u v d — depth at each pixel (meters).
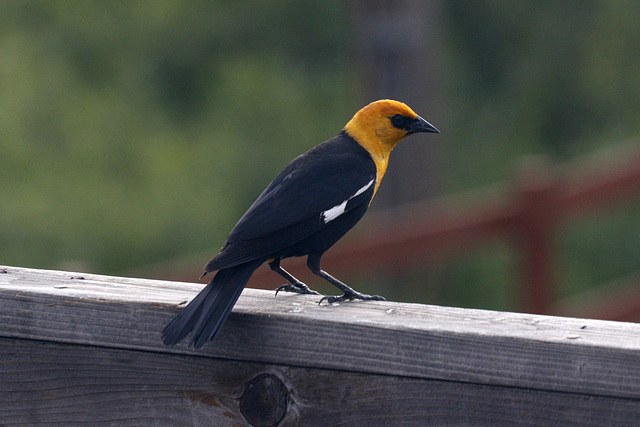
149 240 22.33
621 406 3.47
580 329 3.68
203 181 24.34
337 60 28.58
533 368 3.54
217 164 25.12
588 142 27.39
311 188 5.85
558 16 28.36
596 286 21.84
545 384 3.53
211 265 4.74
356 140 6.84
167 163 24.27
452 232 9.54
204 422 3.91
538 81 28.42
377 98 13.52
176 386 3.93
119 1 28.42
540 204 9.66
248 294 4.43
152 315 3.94
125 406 3.99
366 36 13.49
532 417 3.56
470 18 28.86
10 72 26.81
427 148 13.67
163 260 22.31
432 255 9.49
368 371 3.72
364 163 6.36
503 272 20.11
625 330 3.68
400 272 14.79
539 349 3.53
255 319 3.85
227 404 3.88
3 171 24.27
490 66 29.19
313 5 28.11
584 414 3.51
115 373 3.99
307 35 28.62
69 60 28.02
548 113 28.41
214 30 28.33
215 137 25.98
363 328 3.72
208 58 28.53
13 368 4.09
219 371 3.88
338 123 26.98
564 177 10.04
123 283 4.33
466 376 3.61
